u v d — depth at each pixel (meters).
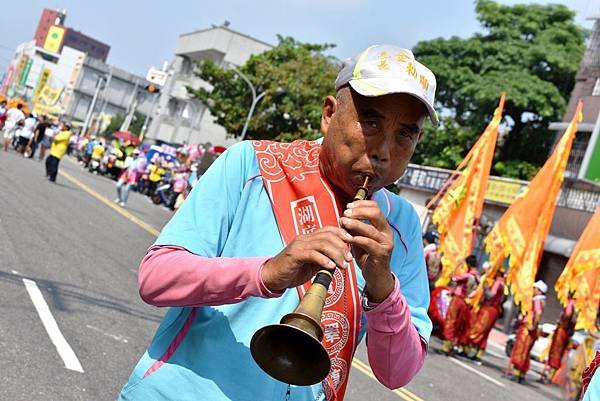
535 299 13.12
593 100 26.36
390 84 1.98
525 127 34.22
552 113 32.31
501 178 27.64
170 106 65.81
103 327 6.82
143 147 41.19
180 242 2.00
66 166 34.38
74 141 51.78
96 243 11.77
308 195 2.10
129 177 21.56
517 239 13.62
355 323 2.09
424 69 2.06
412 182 32.84
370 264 1.97
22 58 136.88
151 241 14.25
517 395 10.99
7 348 5.49
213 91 43.53
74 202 17.31
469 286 13.51
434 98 2.08
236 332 2.00
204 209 2.04
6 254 8.74
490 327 13.66
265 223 2.08
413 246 2.30
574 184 25.52
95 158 35.72
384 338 2.09
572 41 33.75
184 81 64.19
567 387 12.46
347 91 2.06
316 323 1.72
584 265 13.28
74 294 7.77
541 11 34.69
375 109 2.02
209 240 2.02
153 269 1.98
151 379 2.00
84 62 111.19
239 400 1.96
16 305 6.68
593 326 13.44
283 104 40.31
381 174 2.06
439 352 13.37
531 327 12.81
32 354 5.53
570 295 15.04
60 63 126.75
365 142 2.03
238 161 2.11
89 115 72.50
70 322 6.64
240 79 42.47
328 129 2.11
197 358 1.99
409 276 2.29
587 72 27.31
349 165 2.05
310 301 1.77
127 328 7.07
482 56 34.59
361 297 2.10
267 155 2.13
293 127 41.25
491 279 13.74
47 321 6.44
